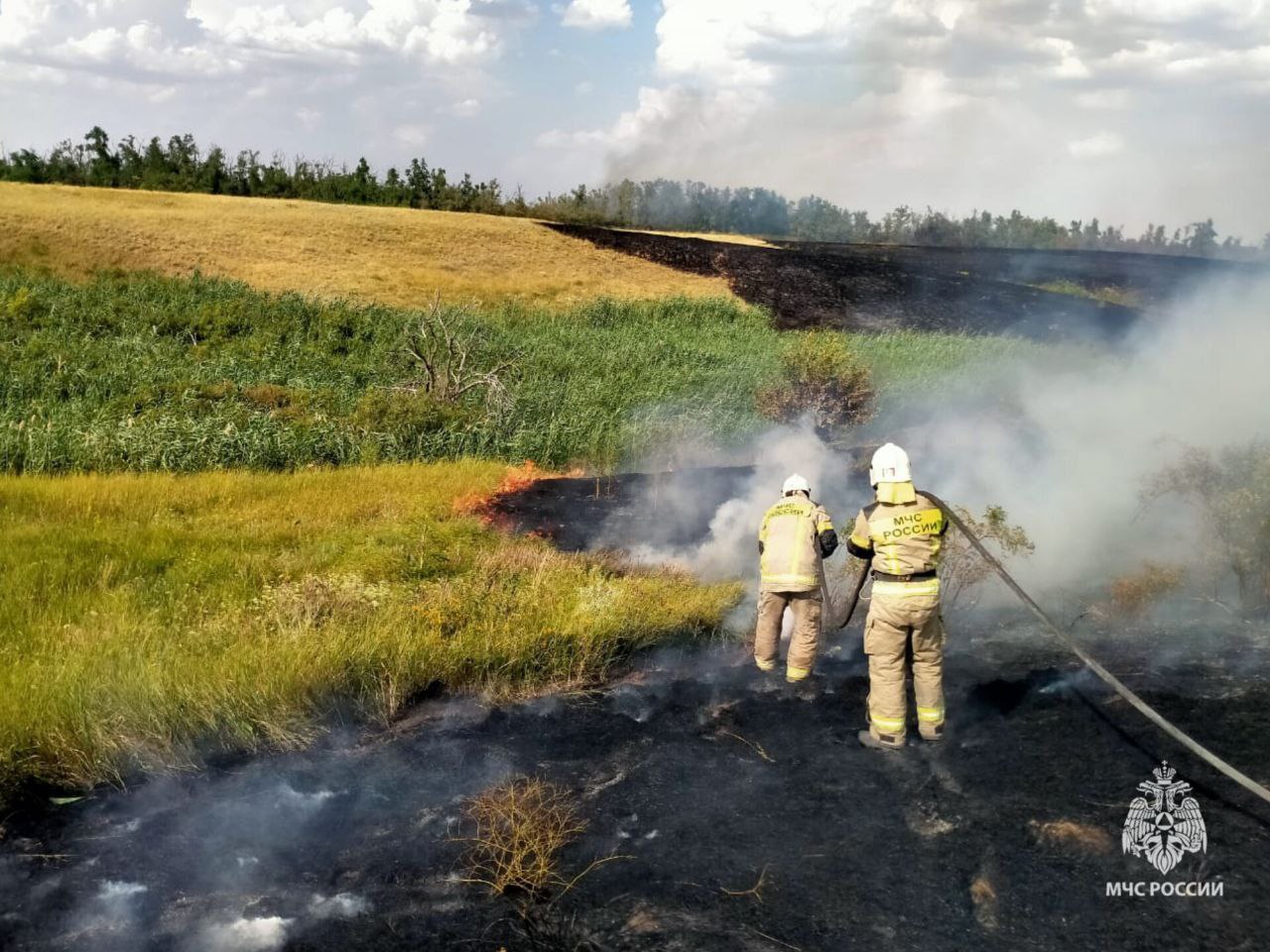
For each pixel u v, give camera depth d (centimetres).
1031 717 550
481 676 645
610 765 529
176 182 7344
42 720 536
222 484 1303
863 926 382
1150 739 510
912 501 519
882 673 525
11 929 395
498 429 1767
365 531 1030
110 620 705
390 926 394
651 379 2470
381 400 1848
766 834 450
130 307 3156
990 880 405
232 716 561
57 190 5188
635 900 405
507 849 440
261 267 4034
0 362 2323
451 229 5100
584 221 7931
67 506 1137
